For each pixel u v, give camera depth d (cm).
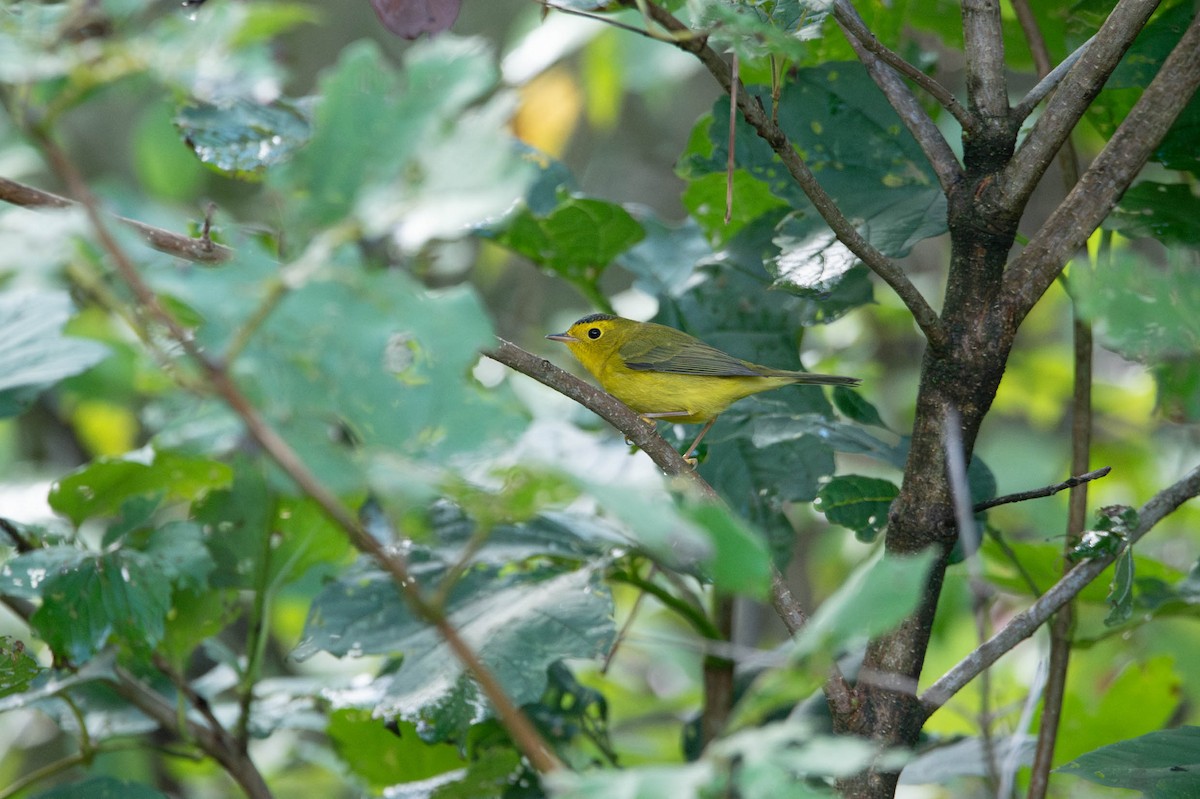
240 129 750
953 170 580
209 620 746
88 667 758
